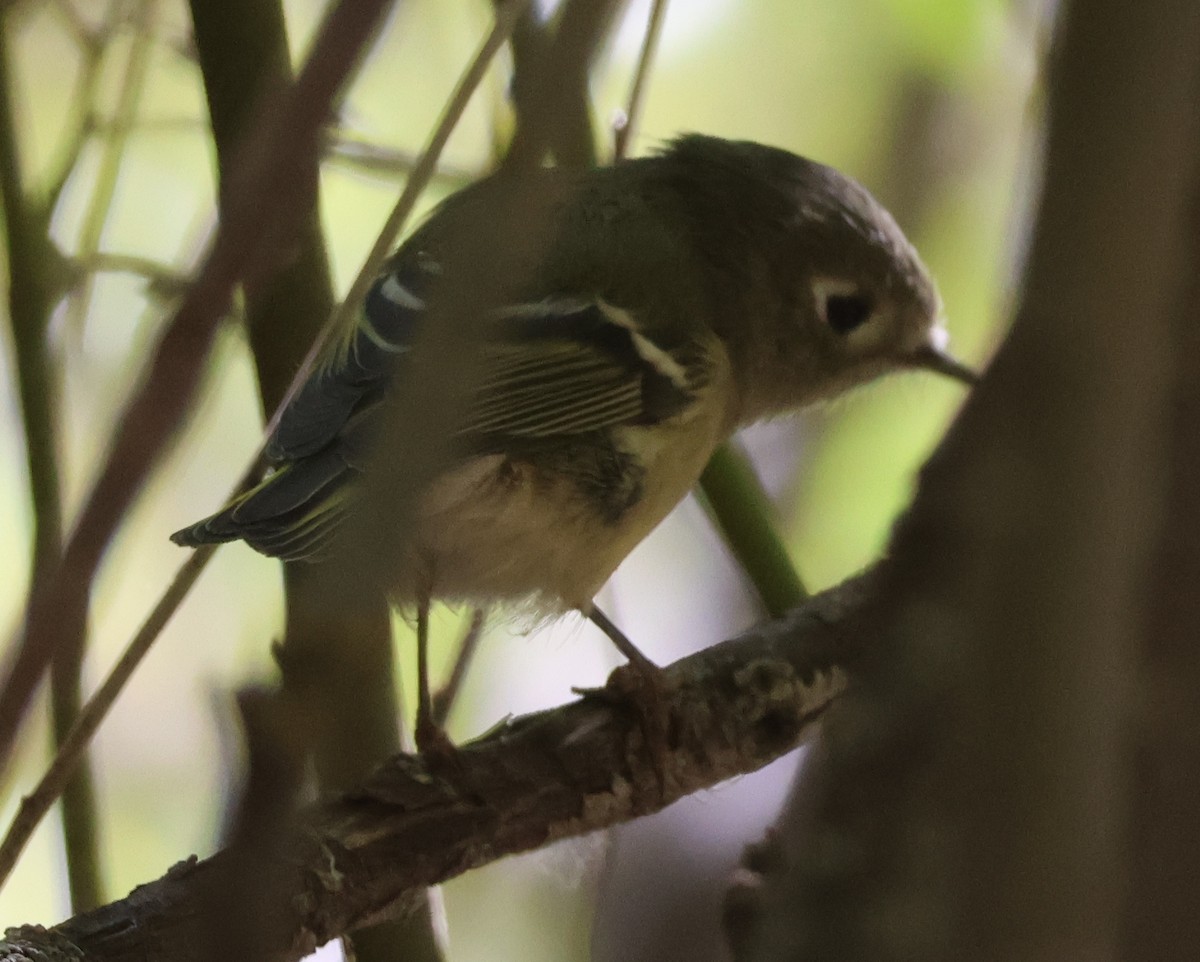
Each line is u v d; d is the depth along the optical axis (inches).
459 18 281.7
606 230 250.2
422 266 219.6
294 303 197.9
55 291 219.0
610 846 251.9
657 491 238.8
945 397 314.8
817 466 319.9
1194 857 79.9
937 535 74.2
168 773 297.6
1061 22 63.6
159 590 305.7
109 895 214.4
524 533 228.7
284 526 199.3
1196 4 60.1
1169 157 61.7
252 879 56.1
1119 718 70.3
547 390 228.4
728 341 263.7
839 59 346.6
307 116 80.8
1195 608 77.9
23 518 297.3
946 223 341.4
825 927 78.0
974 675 69.6
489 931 283.9
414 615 234.5
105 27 239.0
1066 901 68.2
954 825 70.9
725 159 272.8
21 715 82.5
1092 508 66.0
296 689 55.0
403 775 186.7
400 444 62.9
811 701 212.1
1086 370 64.7
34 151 296.0
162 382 81.3
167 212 299.4
